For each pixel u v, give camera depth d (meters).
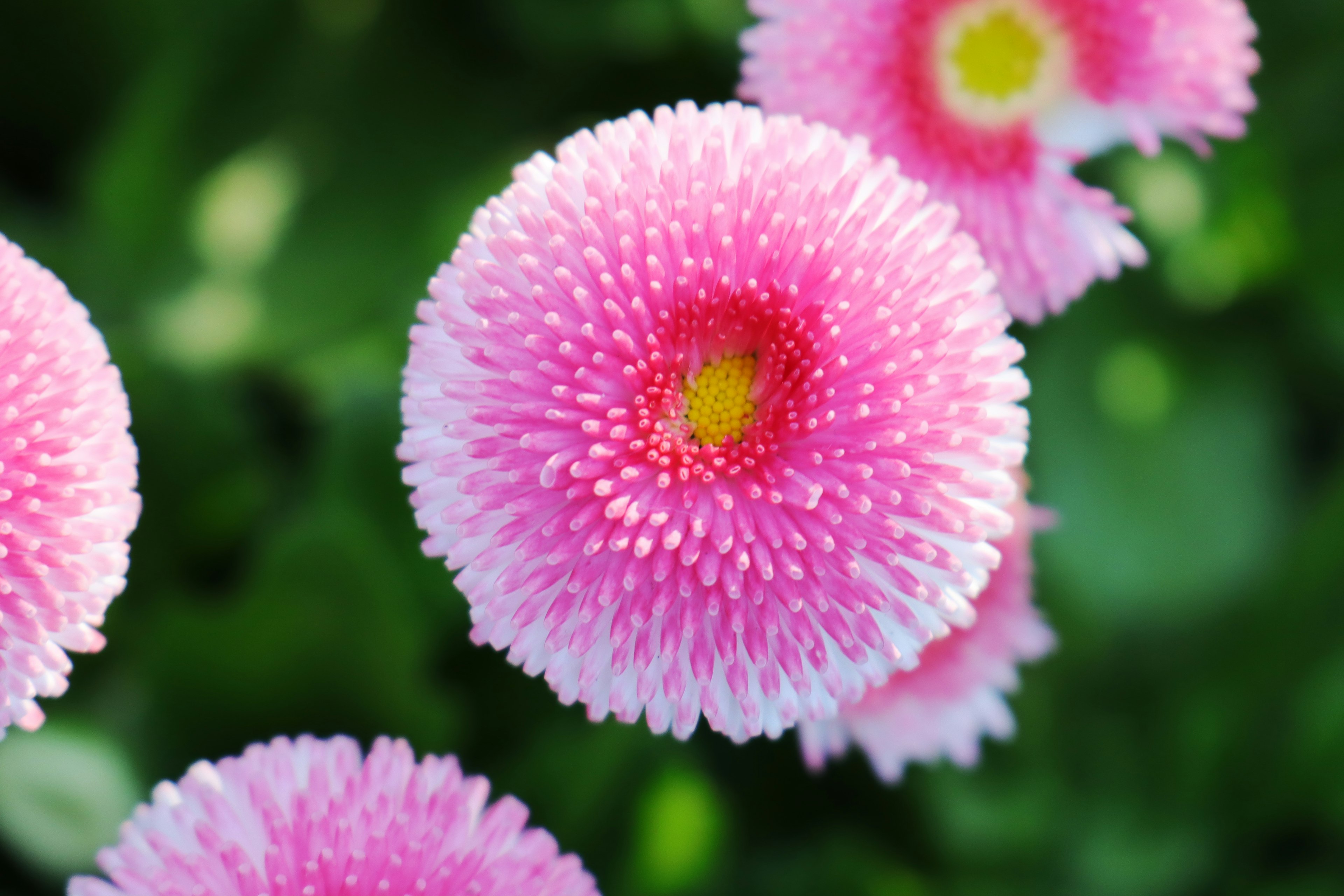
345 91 0.41
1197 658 0.38
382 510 0.34
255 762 0.27
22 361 0.27
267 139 0.41
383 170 0.41
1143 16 0.29
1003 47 0.29
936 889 0.35
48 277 0.27
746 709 0.26
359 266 0.40
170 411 0.35
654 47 0.38
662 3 0.37
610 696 0.26
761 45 0.29
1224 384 0.40
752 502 0.27
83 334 0.27
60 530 0.27
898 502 0.26
